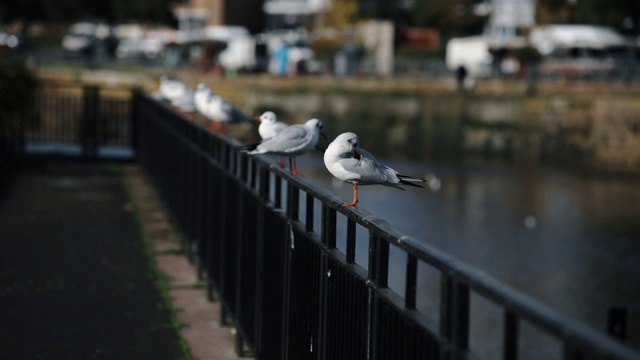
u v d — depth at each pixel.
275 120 8.94
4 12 83.38
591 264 24.08
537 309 3.01
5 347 8.05
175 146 13.48
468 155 55.06
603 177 45.06
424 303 17.23
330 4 78.81
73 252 11.90
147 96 18.61
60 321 8.86
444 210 32.19
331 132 58.75
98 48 76.81
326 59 68.19
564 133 54.28
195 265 11.51
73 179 18.61
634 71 56.97
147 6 87.06
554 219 31.58
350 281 5.00
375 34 69.31
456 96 57.97
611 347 2.65
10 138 20.53
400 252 19.00
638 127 52.19
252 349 7.64
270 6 94.25
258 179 8.12
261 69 65.56
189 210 11.80
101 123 23.20
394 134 58.78
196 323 9.08
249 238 7.86
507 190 38.41
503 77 61.91
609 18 69.75
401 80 59.44
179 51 64.62
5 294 9.78
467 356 3.50
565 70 59.25
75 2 86.75
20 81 20.09
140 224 14.00
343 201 5.30
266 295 7.21
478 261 24.28
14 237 12.72
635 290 21.12
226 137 9.38
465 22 84.75
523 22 72.69
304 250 6.04
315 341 5.75
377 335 4.54
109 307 9.41
